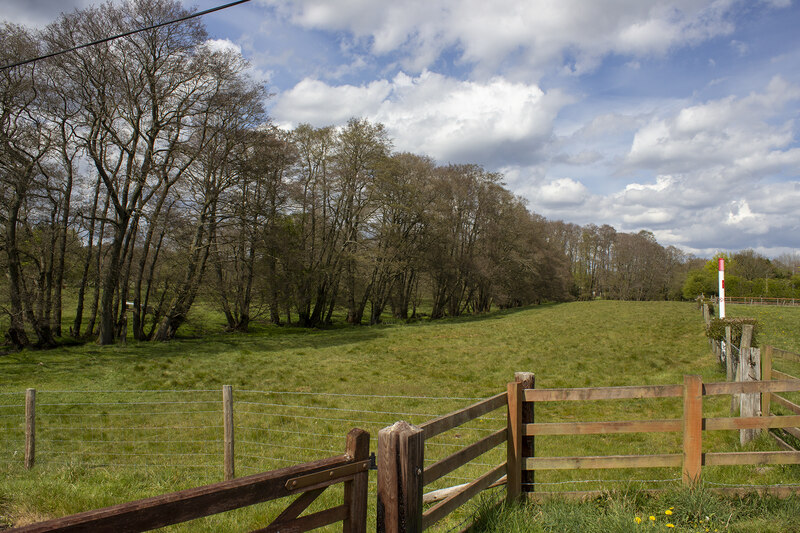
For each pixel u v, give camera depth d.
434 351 24.91
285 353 24.56
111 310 28.56
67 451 9.66
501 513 4.70
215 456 9.23
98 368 20.17
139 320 31.30
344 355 23.91
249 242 33.94
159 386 16.72
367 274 43.22
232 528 5.52
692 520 4.77
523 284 62.16
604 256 99.00
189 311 33.41
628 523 4.40
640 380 16.05
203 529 5.50
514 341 27.75
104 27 25.09
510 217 54.09
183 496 2.36
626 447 8.86
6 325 28.09
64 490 6.79
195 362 21.73
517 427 5.13
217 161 29.45
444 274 50.44
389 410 12.90
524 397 5.22
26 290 27.39
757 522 4.62
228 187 30.75
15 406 13.48
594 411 11.98
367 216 42.00
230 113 29.06
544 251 64.44
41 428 11.40
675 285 94.81
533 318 42.19
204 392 15.52
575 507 4.84
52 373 19.09
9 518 5.85
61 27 24.47
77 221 29.25
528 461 5.21
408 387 16.23
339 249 43.72
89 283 33.66
